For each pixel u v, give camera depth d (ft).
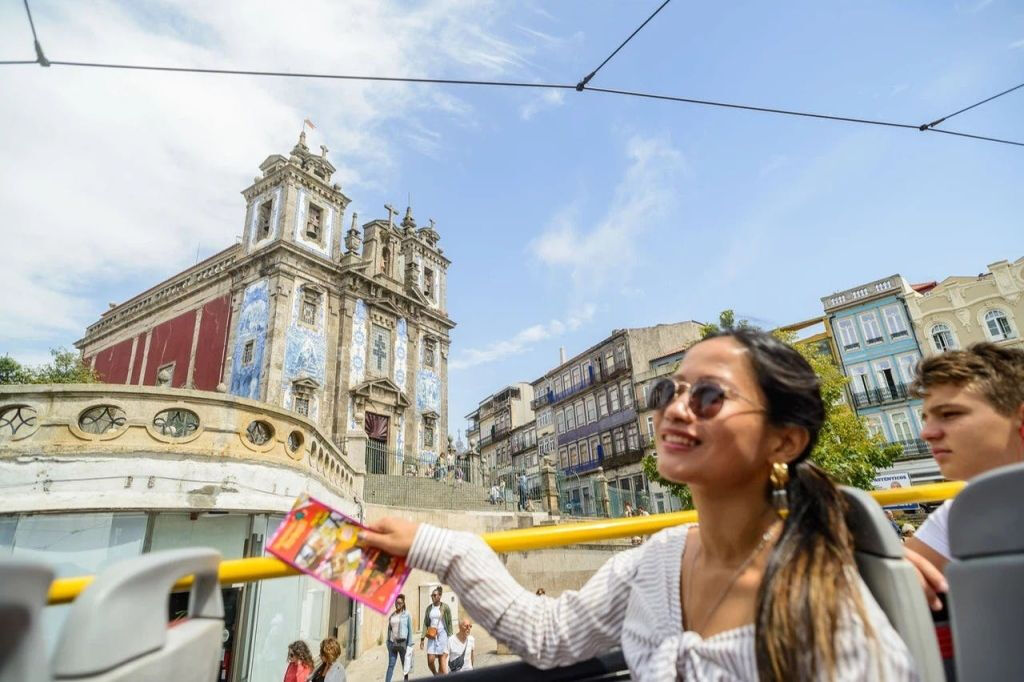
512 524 57.21
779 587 2.71
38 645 1.95
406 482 68.18
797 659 2.48
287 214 82.07
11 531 21.21
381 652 40.75
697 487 3.38
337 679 18.56
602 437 130.82
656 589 3.60
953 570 2.46
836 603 2.55
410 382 95.76
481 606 3.74
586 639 3.79
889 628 2.58
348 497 42.42
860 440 49.78
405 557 3.72
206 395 26.71
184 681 2.67
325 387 79.46
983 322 86.12
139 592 2.43
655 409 3.70
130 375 97.30
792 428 3.27
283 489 29.17
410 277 102.78
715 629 3.10
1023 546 2.16
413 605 43.04
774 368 3.27
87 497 22.44
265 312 77.71
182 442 25.59
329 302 84.43
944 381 4.65
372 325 90.43
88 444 23.50
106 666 2.15
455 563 3.73
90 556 22.21
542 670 3.85
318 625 31.94
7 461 22.09
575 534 4.09
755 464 3.23
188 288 92.89
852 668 2.43
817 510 3.06
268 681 26.16
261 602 26.53
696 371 3.45
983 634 2.29
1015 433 4.27
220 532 25.85
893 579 2.87
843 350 98.58
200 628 2.93
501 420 181.57
